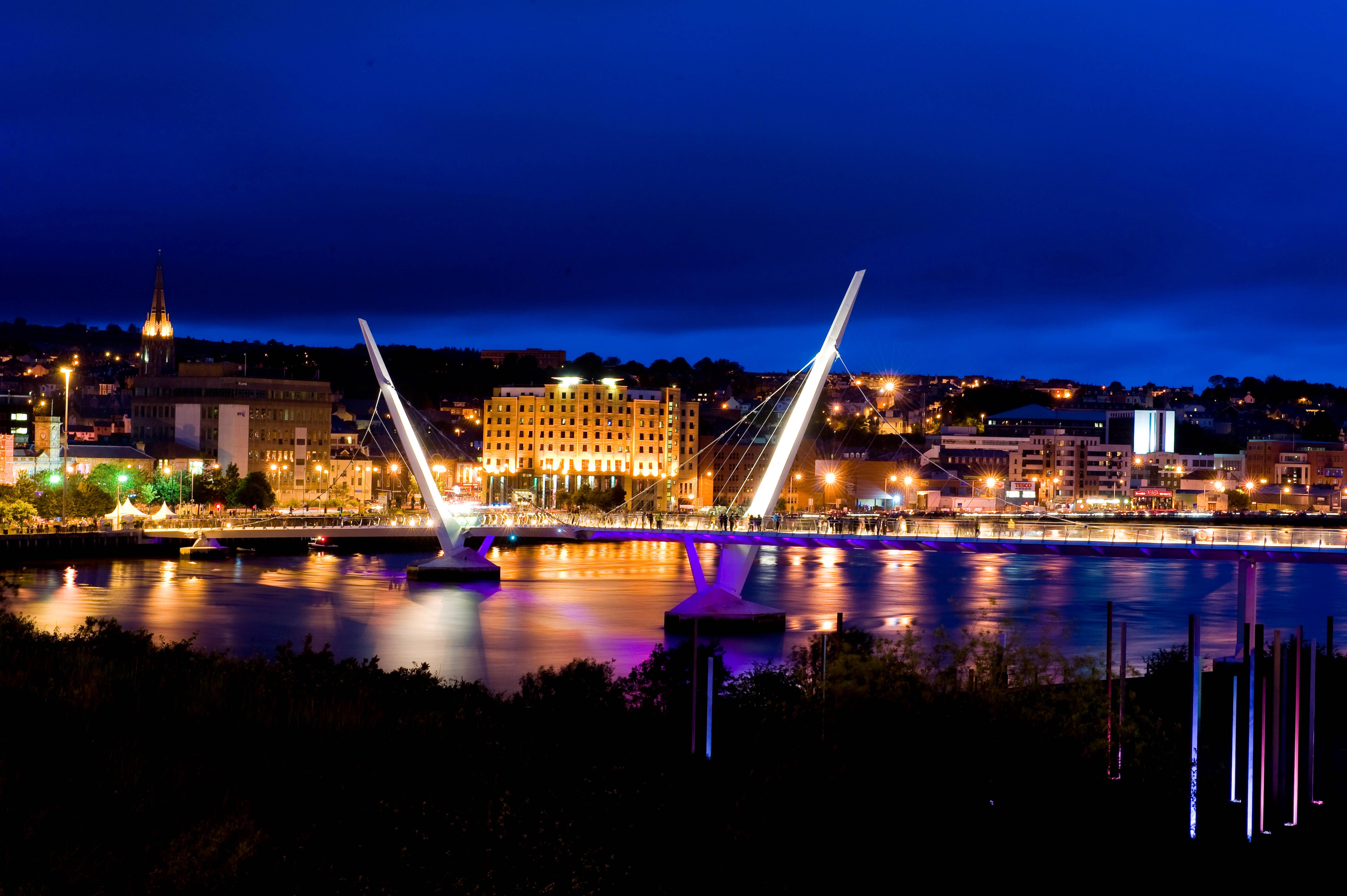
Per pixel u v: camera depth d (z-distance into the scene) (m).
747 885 38.97
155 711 48.00
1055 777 48.91
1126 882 45.41
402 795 40.03
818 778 45.19
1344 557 92.06
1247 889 45.59
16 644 60.28
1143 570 186.12
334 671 62.38
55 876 32.53
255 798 38.75
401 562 193.25
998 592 152.25
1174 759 55.44
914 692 52.09
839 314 126.62
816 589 154.62
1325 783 59.16
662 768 46.00
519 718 55.25
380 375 165.12
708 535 122.75
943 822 44.88
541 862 37.25
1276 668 54.81
